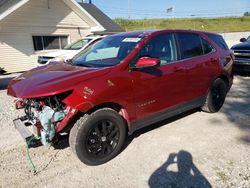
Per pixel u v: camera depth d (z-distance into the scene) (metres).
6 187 2.98
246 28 51.44
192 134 4.27
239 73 9.83
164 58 4.01
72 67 3.67
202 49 4.77
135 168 3.31
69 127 3.17
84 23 17.47
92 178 3.12
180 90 4.25
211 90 5.01
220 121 4.83
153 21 59.28
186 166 3.31
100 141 3.33
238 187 2.85
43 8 15.08
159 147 3.83
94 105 3.12
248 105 5.82
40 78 3.28
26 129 3.38
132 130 3.70
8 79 11.59
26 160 3.56
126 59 3.52
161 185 2.95
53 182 3.06
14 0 14.62
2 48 13.92
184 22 59.06
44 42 15.66
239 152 3.62
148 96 3.73
